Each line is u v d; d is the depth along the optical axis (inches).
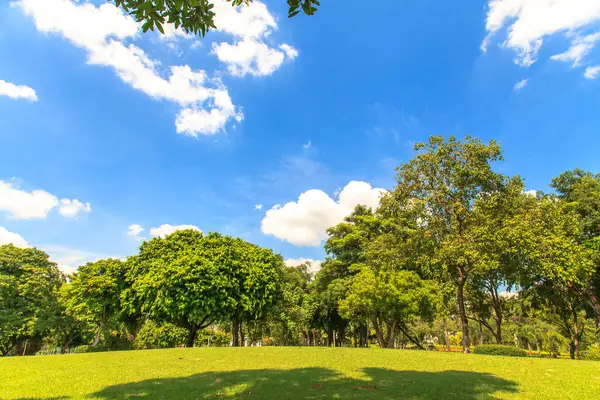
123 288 1020.5
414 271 928.9
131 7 141.9
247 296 968.9
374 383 294.4
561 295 936.9
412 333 1953.7
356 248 1224.8
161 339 1124.5
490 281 935.7
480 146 680.4
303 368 390.3
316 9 145.7
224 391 267.4
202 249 1010.7
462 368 397.1
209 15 153.7
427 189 732.7
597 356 933.2
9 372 374.0
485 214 653.3
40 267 1213.1
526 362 463.5
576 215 774.5
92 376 346.0
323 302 1307.8
